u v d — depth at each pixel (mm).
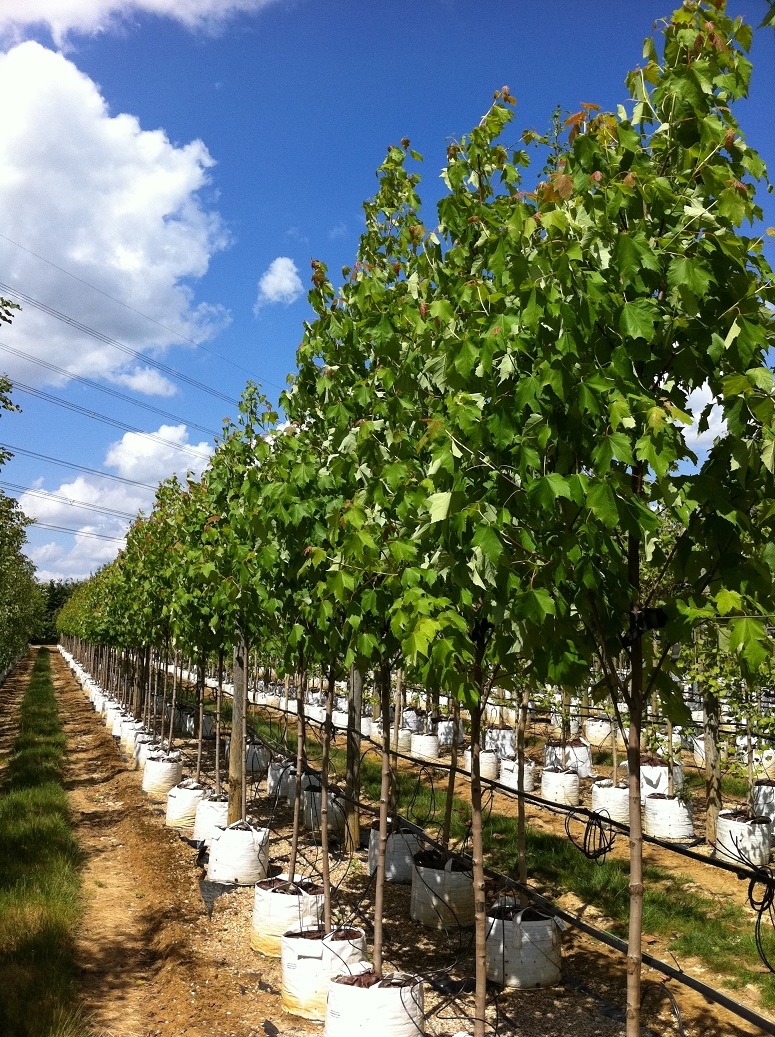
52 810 11453
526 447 2768
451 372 3086
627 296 2674
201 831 9766
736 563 2750
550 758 13711
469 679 3574
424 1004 5301
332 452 5059
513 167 4176
